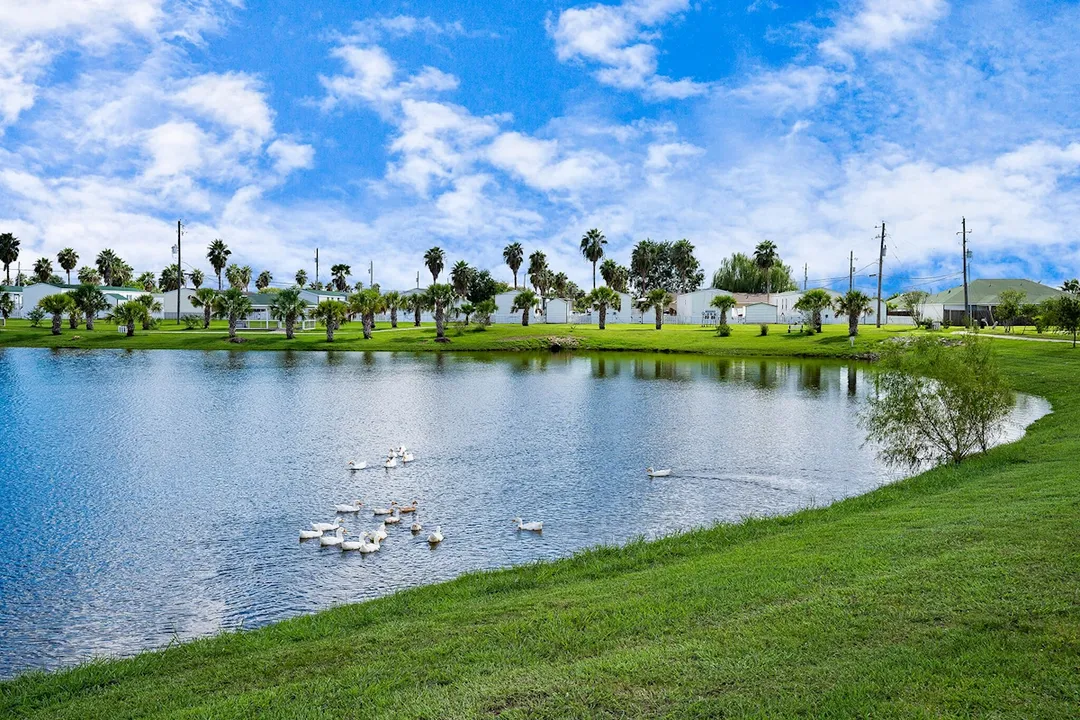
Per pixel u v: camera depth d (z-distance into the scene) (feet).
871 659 31.48
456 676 34.09
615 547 65.26
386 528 80.23
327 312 395.55
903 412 95.50
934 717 26.40
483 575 59.00
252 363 296.51
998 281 438.81
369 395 197.77
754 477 102.27
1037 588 37.83
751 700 28.68
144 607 59.47
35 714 35.50
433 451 121.70
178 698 35.42
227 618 57.26
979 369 93.76
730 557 54.29
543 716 28.71
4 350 345.31
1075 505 55.62
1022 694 27.61
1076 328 246.27
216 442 129.70
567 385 224.12
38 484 99.14
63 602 60.59
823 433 137.49
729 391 208.13
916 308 434.30
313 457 117.08
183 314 530.27
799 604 39.09
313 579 65.31
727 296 411.95
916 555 47.06
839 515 69.46
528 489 96.48
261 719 30.91
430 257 629.51
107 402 180.75
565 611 43.11
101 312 524.93
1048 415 139.33
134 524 81.35
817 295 389.19
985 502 63.16
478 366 291.99
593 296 467.52
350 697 32.58
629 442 128.98
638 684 30.96
